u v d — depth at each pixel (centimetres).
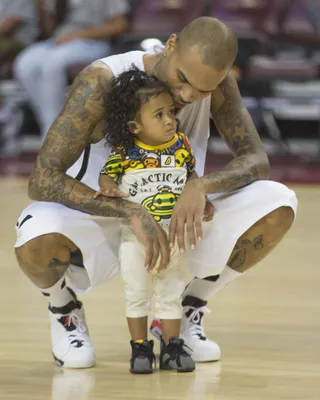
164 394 572
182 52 580
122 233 622
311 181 1730
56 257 617
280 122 2014
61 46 1803
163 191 607
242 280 969
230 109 648
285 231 636
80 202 607
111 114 600
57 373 622
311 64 1731
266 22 1836
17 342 705
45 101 1806
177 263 620
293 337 730
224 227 626
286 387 591
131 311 620
